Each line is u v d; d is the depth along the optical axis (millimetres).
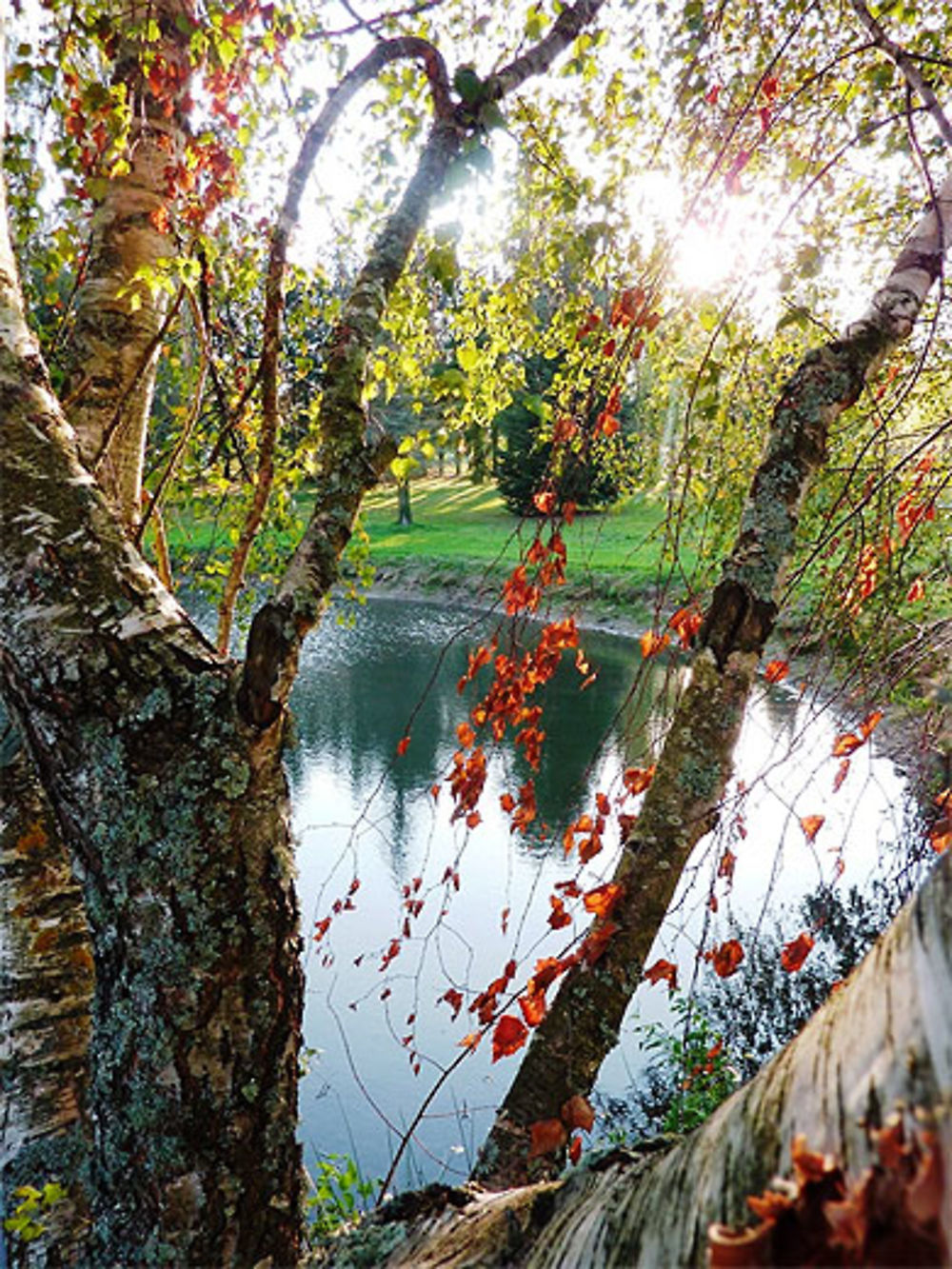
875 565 2535
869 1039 582
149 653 1453
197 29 2387
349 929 7422
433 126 1963
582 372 2732
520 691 2500
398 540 28766
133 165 2625
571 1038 1833
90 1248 1463
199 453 4738
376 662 17781
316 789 10805
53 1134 1955
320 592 1548
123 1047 1427
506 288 3424
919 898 635
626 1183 888
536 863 8008
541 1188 1069
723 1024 5648
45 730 1460
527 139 3004
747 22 2939
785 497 1890
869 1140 524
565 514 2387
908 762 2721
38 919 2039
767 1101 677
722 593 1869
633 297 2279
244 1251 1409
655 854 1862
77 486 1534
